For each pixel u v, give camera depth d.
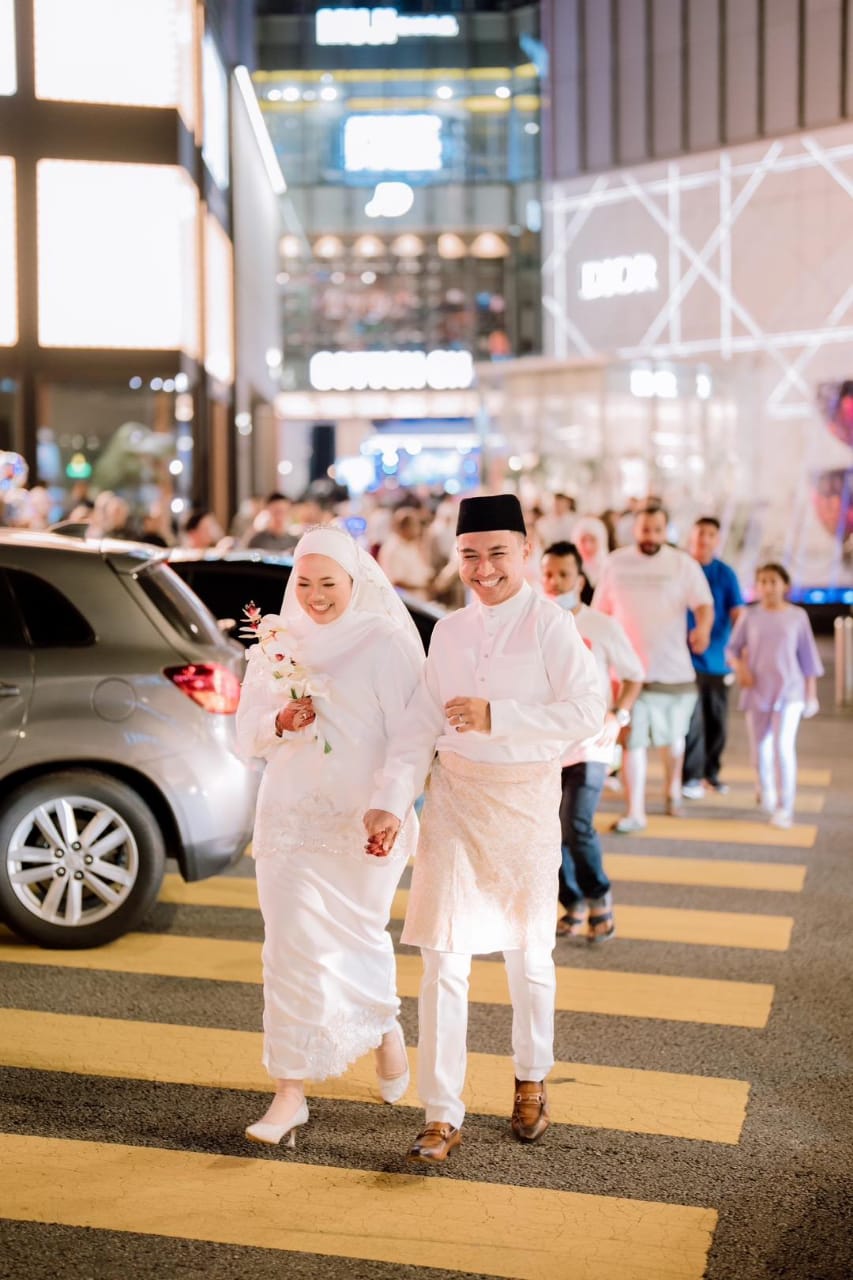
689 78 28.73
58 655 6.73
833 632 25.31
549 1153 4.62
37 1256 3.87
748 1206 4.23
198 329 22.20
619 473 22.22
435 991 4.52
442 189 50.12
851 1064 5.44
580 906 7.27
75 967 6.57
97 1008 6.01
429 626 9.39
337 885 4.54
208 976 6.46
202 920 7.42
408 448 51.97
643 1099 5.08
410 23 49.66
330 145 50.16
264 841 4.58
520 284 50.28
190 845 6.81
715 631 11.13
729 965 6.73
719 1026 5.87
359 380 50.72
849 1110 4.98
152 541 14.27
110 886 6.88
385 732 4.63
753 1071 5.36
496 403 23.25
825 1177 4.44
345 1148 4.64
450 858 4.49
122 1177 4.39
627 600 9.69
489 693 4.55
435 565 18.78
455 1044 4.53
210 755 6.85
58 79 19.66
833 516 26.38
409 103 49.88
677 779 10.23
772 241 27.66
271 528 14.61
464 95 49.81
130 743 6.73
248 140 31.64
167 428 21.44
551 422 22.58
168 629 6.94
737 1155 4.60
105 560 6.93
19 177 19.64
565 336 31.41
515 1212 4.18
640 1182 4.39
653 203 29.53
